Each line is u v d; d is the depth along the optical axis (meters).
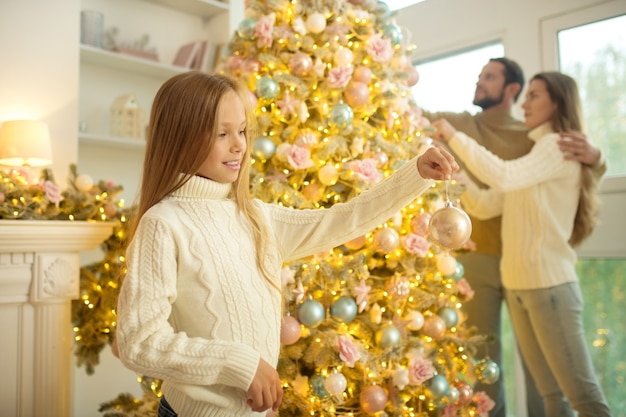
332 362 1.42
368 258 1.66
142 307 0.86
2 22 2.10
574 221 2.18
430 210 1.69
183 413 0.94
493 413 2.35
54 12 2.21
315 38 1.68
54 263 1.88
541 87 2.22
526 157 2.14
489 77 2.43
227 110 0.99
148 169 1.03
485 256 2.41
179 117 0.99
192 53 2.86
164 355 0.83
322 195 1.62
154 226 0.94
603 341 2.28
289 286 1.45
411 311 1.63
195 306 0.93
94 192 2.03
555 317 2.11
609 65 2.26
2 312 1.83
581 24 2.30
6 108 2.09
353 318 1.57
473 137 2.50
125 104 2.62
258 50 1.71
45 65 2.18
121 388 2.64
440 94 2.79
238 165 1.03
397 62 1.82
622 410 2.22
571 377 2.08
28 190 1.88
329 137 1.61
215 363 0.83
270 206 1.14
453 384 1.72
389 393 1.56
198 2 2.90
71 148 2.23
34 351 1.87
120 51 2.64
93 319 2.04
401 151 1.71
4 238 1.74
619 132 2.24
